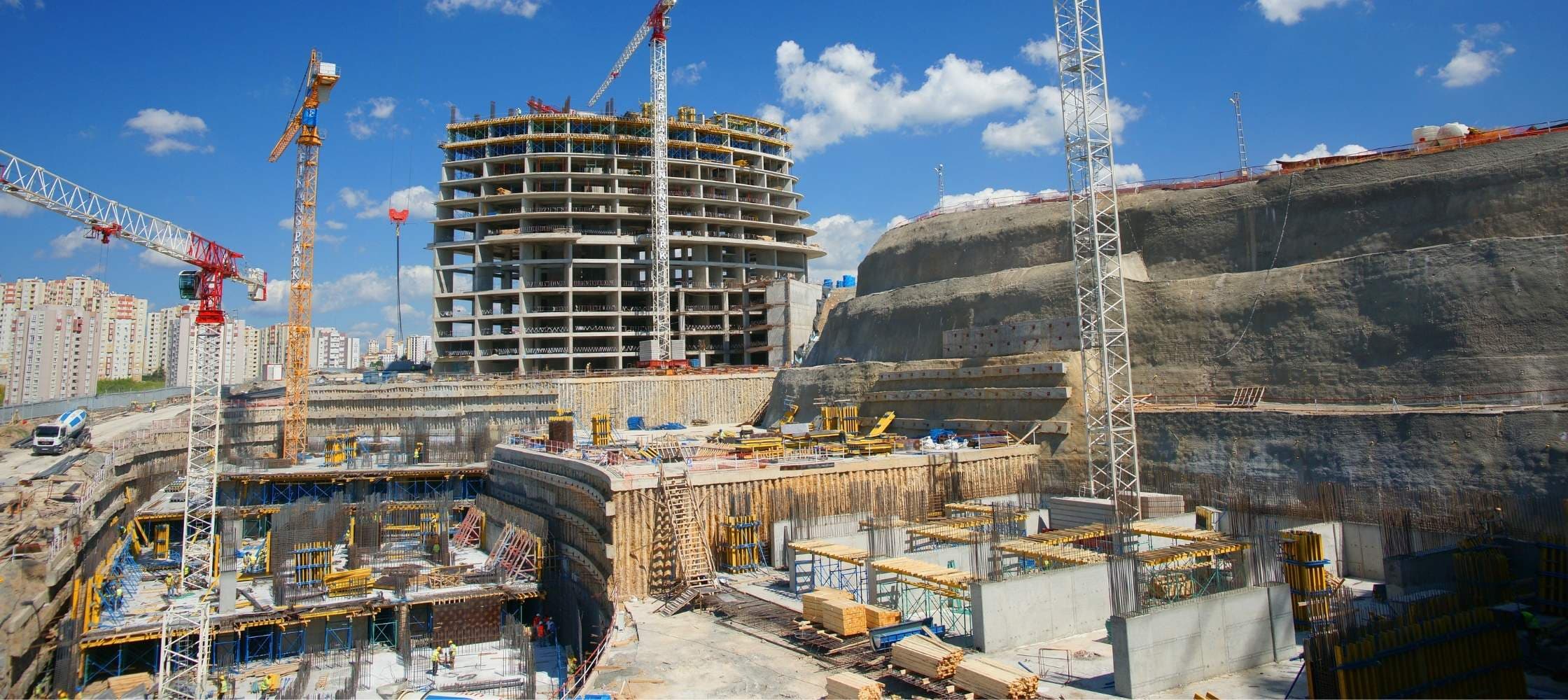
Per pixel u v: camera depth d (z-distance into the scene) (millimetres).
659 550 54031
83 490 63938
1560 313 54969
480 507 75938
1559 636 33906
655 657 39906
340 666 51312
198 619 53094
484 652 54281
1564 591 37406
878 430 86000
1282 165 78562
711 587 50594
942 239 102812
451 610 55844
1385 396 60844
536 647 56875
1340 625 30656
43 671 49156
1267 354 68625
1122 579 33844
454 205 152875
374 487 85562
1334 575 47688
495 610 56906
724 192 167500
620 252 154000
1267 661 35344
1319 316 66812
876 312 105562
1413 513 47969
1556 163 60938
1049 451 73438
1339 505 52281
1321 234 72062
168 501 79750
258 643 55719
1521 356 55531
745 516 56531
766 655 39844
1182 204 81812
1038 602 38719
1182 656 33156
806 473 61469
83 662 51469
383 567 63000
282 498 85062
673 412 118875
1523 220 61375
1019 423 76625
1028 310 86312
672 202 158250
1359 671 28406
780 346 145750
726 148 165000
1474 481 51219
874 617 40719
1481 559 41562
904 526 51062
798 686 35906
